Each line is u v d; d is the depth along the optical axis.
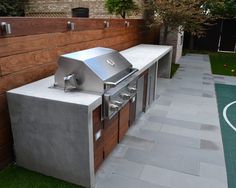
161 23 6.44
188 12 6.06
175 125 3.56
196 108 4.27
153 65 3.96
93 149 2.13
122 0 6.12
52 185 2.21
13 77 2.20
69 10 7.95
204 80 6.28
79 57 2.20
